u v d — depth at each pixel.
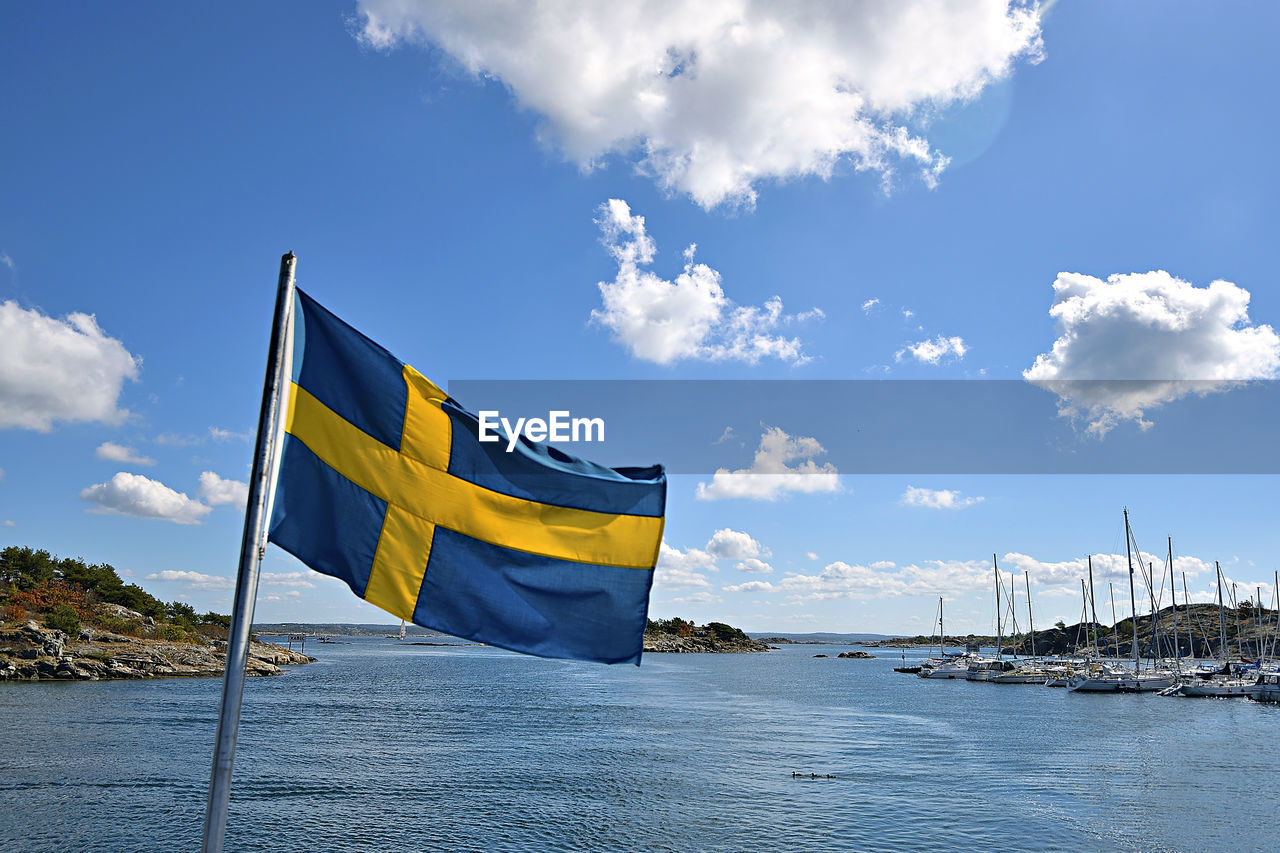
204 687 96.69
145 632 135.50
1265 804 41.59
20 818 35.41
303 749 54.41
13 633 102.44
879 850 33.00
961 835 35.22
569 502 8.83
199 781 42.84
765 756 55.09
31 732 57.69
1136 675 115.25
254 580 6.49
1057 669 139.88
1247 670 123.81
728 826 36.19
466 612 8.28
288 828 34.62
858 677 162.88
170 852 31.09
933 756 55.84
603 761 52.41
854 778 47.34
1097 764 53.22
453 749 56.31
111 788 40.97
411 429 8.40
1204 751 59.25
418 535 8.23
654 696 107.12
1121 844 34.41
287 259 7.10
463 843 33.19
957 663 161.50
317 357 8.16
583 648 8.55
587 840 33.91
